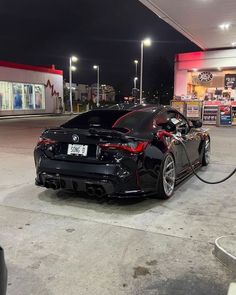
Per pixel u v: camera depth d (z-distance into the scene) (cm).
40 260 333
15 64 2809
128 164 451
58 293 281
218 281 299
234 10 1296
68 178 469
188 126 658
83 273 311
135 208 478
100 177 451
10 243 369
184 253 347
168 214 456
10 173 679
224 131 1580
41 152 500
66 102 4366
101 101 5641
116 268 319
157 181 492
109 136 454
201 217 446
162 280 300
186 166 612
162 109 586
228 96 2241
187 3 1199
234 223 427
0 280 209
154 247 360
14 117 2639
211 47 2202
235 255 321
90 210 470
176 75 2369
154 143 489
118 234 392
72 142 475
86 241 374
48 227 412
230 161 814
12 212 462
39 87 3116
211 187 589
